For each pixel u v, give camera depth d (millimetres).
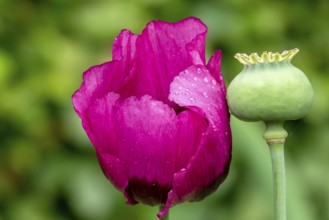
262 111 475
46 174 944
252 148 741
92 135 491
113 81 502
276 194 484
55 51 955
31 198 950
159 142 483
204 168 484
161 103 481
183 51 506
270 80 472
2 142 952
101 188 933
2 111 942
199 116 481
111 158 485
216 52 494
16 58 957
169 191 489
